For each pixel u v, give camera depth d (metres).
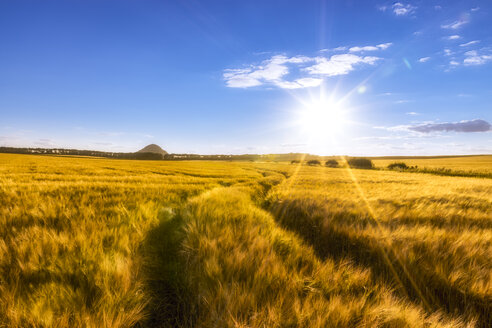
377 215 6.14
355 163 77.12
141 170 32.25
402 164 63.28
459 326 2.18
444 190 12.99
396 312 2.10
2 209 4.79
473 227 5.04
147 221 4.59
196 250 3.35
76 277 2.51
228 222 4.73
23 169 24.55
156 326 2.16
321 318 1.98
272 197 10.05
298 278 2.57
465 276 2.84
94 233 3.56
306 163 97.19
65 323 1.89
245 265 2.77
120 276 2.53
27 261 2.72
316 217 6.04
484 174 41.09
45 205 5.29
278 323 1.92
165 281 2.99
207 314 2.12
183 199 8.64
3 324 1.89
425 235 4.36
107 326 1.90
